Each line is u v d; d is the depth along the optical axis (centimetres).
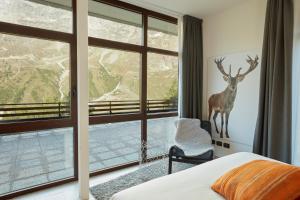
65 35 246
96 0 278
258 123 274
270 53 260
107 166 299
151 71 341
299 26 253
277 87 253
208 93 365
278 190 106
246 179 121
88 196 225
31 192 234
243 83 309
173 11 337
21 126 225
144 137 335
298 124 260
